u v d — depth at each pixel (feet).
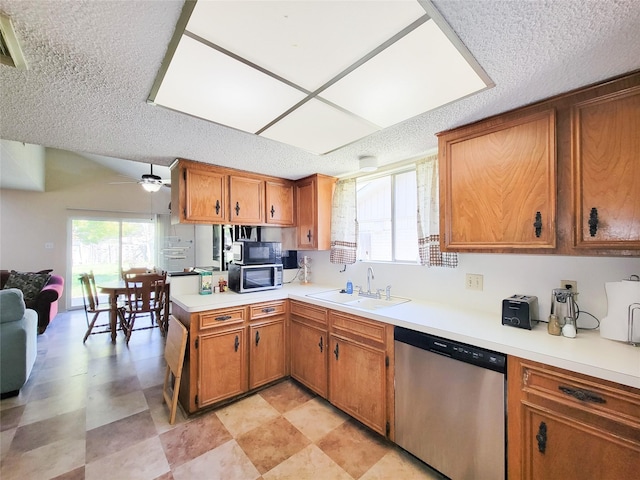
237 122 5.45
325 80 4.07
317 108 4.90
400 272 8.27
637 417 3.30
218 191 8.60
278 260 9.78
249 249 9.06
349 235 9.59
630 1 2.75
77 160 18.98
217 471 5.31
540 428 4.00
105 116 5.19
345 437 6.25
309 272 11.13
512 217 5.08
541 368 4.01
